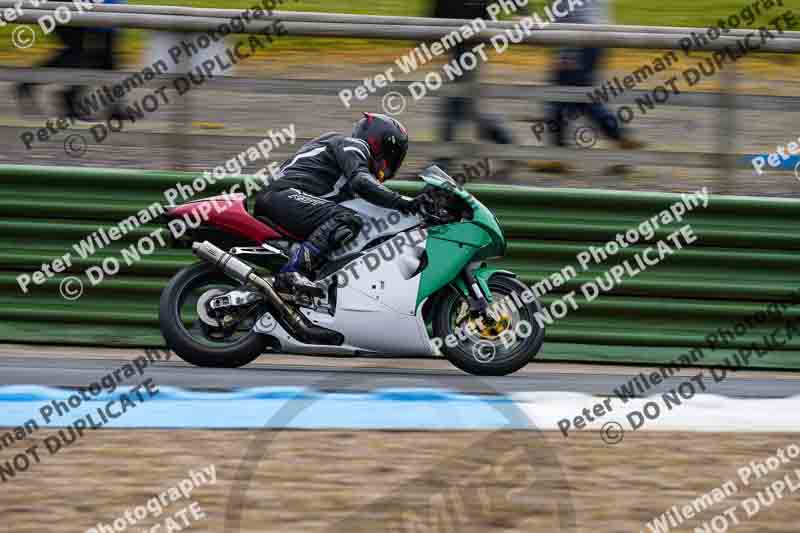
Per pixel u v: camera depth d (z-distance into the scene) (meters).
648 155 28.50
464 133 28.56
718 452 19.30
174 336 24.05
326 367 26.02
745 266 27.83
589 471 17.92
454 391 22.94
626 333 27.73
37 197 27.27
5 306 27.31
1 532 14.61
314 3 54.28
